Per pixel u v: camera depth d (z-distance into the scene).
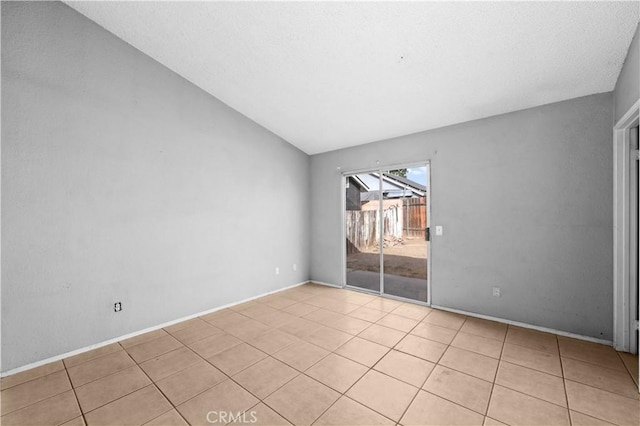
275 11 2.33
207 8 2.41
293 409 1.82
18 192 2.31
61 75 2.52
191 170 3.48
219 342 2.80
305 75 3.12
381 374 2.21
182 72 3.35
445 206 3.66
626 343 2.53
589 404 1.85
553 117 2.95
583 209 2.79
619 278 2.56
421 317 3.42
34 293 2.38
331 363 2.38
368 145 4.48
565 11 1.98
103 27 2.78
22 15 2.33
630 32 2.08
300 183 5.09
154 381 2.15
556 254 2.93
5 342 2.24
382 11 2.19
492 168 3.31
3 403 1.91
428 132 3.84
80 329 2.62
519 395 1.94
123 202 2.90
